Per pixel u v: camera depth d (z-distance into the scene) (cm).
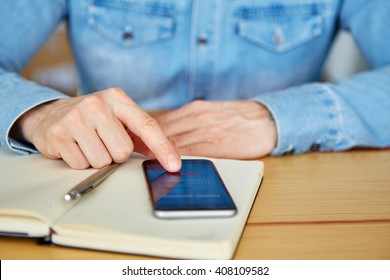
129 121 51
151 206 41
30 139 57
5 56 79
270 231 42
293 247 39
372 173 57
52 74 114
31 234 39
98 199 43
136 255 37
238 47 96
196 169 50
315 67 105
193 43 94
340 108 67
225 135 64
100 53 95
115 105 52
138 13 93
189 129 65
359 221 44
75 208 41
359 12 95
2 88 62
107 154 51
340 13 100
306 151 67
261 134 64
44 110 58
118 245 37
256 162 54
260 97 70
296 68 101
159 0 93
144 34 94
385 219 45
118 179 47
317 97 68
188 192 43
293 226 43
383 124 69
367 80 73
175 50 95
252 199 46
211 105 70
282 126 64
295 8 97
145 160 52
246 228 42
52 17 88
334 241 40
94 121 51
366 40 93
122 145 51
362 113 69
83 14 93
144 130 50
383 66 87
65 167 51
